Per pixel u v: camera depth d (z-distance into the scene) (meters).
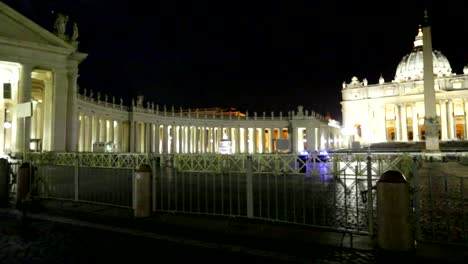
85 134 55.94
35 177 16.66
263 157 16.91
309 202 16.03
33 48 35.88
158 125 77.44
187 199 17.14
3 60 34.25
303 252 8.74
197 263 8.14
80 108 52.00
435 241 9.30
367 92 119.62
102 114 60.16
